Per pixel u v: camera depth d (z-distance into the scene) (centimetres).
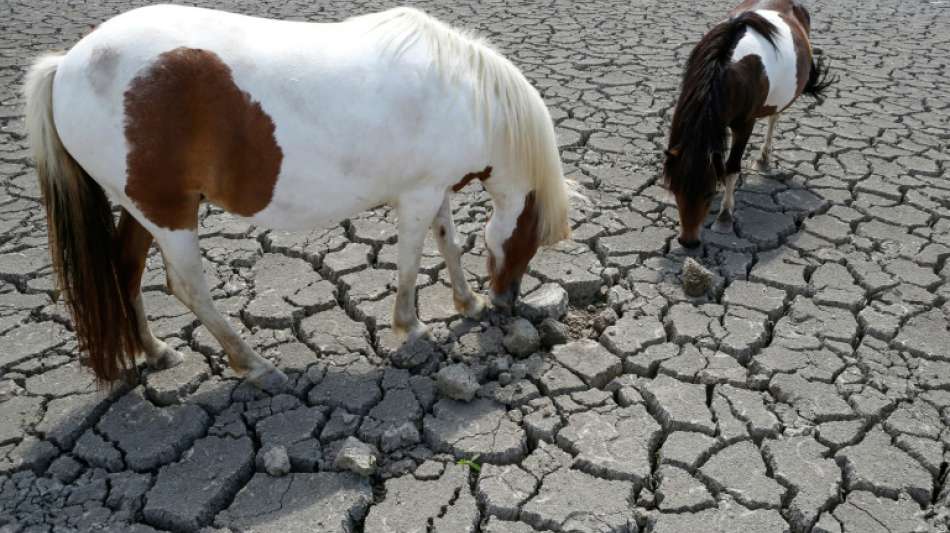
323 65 275
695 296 395
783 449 293
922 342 359
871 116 643
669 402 317
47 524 254
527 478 278
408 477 280
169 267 297
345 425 302
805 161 557
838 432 302
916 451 291
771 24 455
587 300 401
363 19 302
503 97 312
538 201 341
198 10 276
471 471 285
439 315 375
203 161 269
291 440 293
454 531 256
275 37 277
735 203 494
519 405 316
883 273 416
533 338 345
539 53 804
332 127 275
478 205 495
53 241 281
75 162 273
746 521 262
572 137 591
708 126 395
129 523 258
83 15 916
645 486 279
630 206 492
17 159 532
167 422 299
